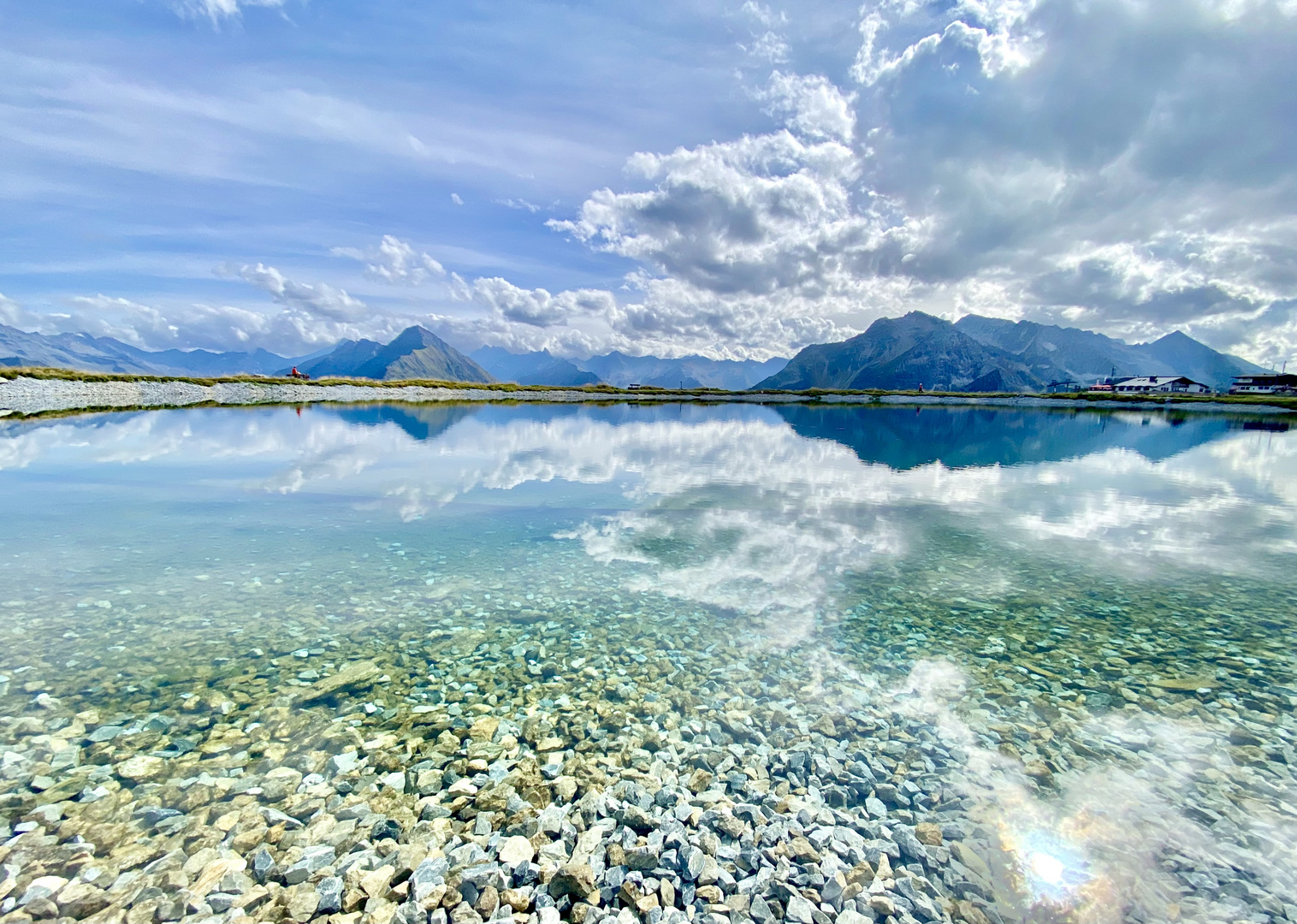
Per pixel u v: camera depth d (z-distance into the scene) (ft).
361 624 26.68
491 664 23.39
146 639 24.66
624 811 15.81
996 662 24.02
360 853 14.34
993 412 230.68
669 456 81.82
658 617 27.91
